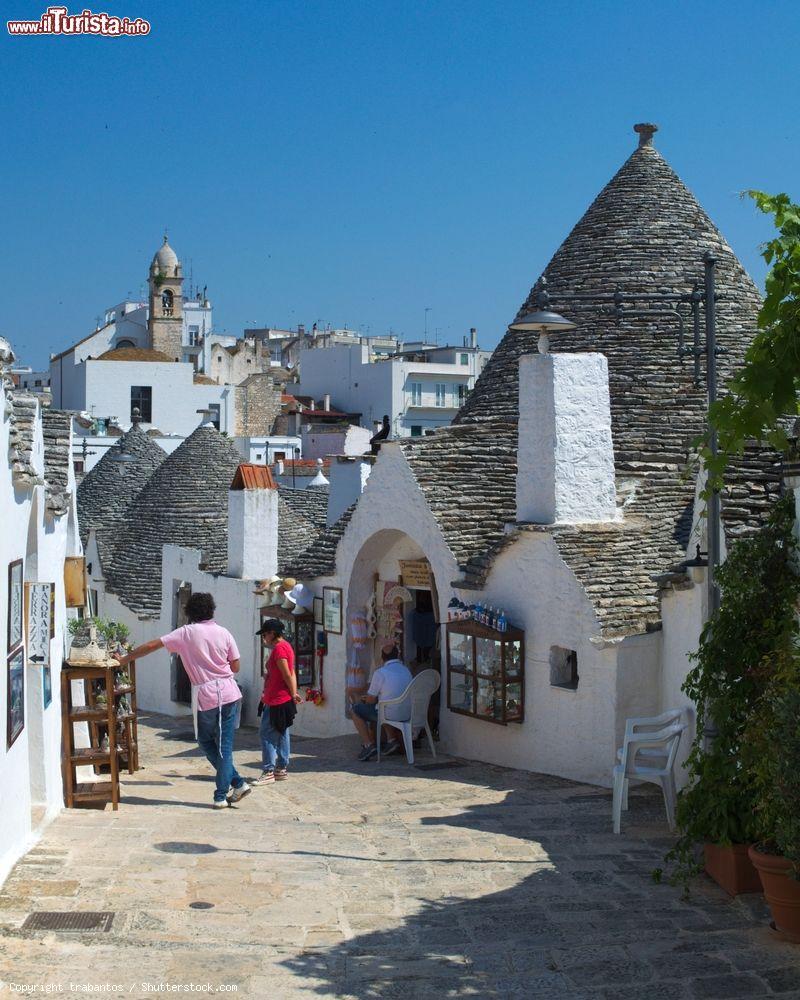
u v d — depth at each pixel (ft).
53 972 20.07
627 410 52.26
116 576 79.20
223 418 203.82
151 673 75.20
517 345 58.70
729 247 58.18
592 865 28.60
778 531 27.20
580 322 55.77
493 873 27.91
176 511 79.97
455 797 37.68
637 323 54.90
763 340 24.32
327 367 226.17
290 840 30.91
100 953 21.11
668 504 48.01
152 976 20.20
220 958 21.31
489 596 45.09
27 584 29.63
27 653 29.71
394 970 21.20
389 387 213.66
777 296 24.02
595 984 20.66
